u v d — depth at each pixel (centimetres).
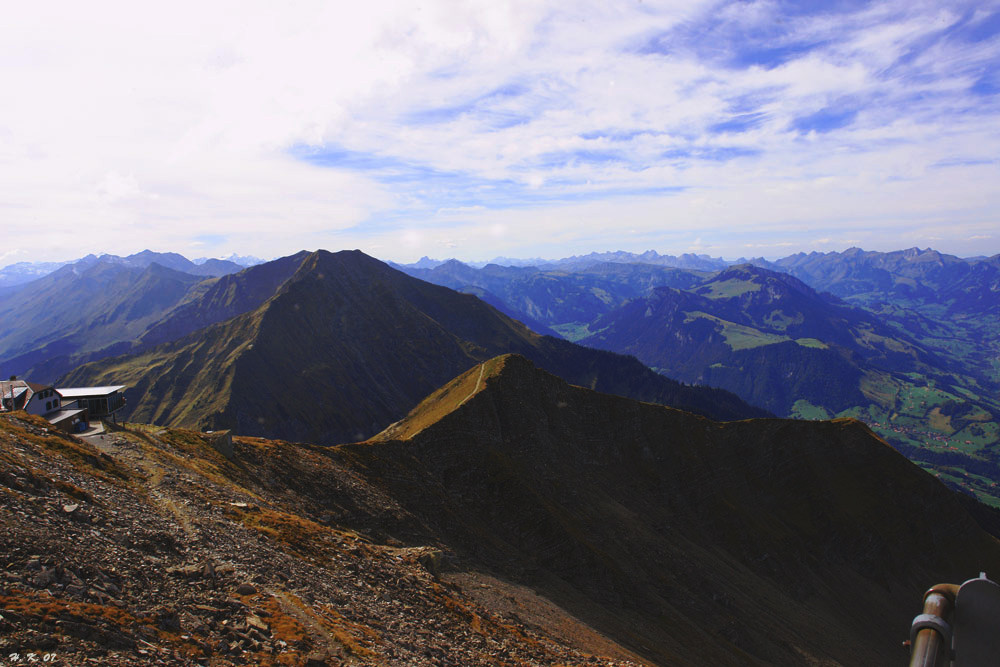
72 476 3744
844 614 13762
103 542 2945
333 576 4147
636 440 15275
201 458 6272
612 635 7581
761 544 14300
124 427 6800
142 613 2438
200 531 3731
